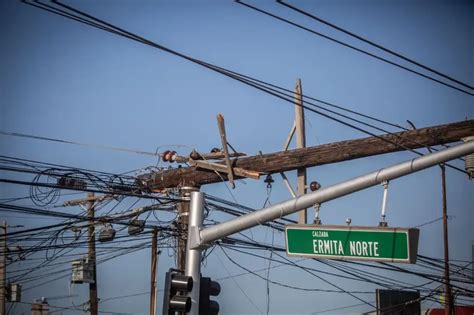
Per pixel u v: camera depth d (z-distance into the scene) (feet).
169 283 46.91
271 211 43.04
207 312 48.01
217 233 46.14
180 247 59.26
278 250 65.51
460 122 49.37
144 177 61.72
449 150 38.73
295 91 54.60
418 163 39.19
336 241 42.88
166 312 46.68
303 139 54.08
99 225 66.18
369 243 42.06
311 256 43.27
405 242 41.32
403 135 50.34
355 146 51.62
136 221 62.23
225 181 57.77
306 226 43.57
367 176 40.27
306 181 53.93
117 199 64.34
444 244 100.12
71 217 59.36
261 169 54.95
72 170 57.93
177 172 60.29
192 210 48.14
